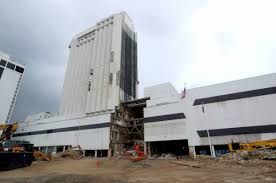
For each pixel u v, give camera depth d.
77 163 33.41
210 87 46.28
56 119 75.06
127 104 69.06
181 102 49.38
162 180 14.66
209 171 18.94
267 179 13.30
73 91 86.50
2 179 15.66
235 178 14.27
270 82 39.06
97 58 81.62
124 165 27.36
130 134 67.81
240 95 41.50
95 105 72.44
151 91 62.84
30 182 13.44
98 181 13.35
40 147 73.19
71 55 98.94
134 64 89.38
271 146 29.47
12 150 26.52
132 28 95.62
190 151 43.19
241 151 30.08
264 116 37.53
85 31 98.38
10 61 85.06
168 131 48.38
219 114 42.69
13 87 83.94
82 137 61.59
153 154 53.22
